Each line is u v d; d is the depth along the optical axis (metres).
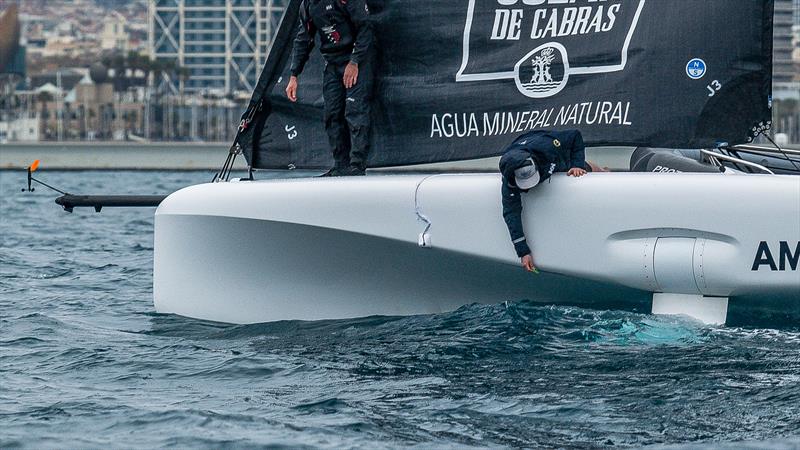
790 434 18.25
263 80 27.81
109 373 23.16
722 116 24.94
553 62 25.83
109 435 18.92
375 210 24.66
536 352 22.89
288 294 26.16
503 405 20.08
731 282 22.97
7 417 19.98
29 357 24.69
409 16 26.66
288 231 25.44
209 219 26.23
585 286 24.67
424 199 24.42
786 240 22.61
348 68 26.69
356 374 22.28
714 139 24.97
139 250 49.62
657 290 23.72
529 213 23.78
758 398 19.95
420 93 26.66
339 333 24.94
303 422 19.45
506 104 26.17
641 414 19.38
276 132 28.09
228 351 24.42
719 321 23.48
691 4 24.95
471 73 26.39
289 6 27.42
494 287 25.41
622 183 23.50
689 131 25.03
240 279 26.33
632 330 23.78
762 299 23.42
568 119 25.66
